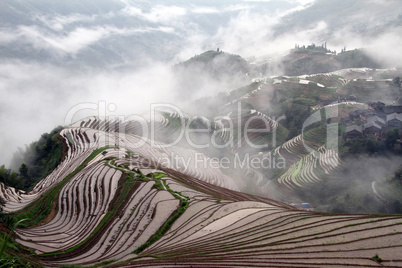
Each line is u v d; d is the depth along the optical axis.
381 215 33.00
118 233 38.62
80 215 45.62
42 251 34.59
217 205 44.66
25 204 58.75
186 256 28.69
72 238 39.06
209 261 27.02
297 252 27.44
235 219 37.88
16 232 38.56
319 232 30.95
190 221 39.97
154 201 45.97
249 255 27.69
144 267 26.75
